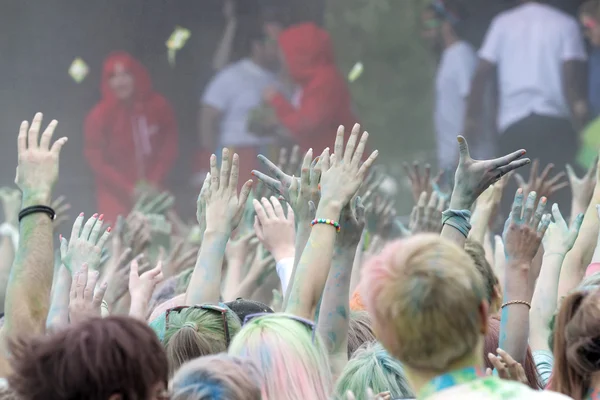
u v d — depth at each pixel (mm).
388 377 6191
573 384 5555
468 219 6957
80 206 32656
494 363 5672
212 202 7887
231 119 32812
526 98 29047
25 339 4824
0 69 34562
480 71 29734
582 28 29750
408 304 4531
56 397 4551
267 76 33062
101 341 4582
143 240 11539
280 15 33688
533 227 6820
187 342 6320
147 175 32844
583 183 10305
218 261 7688
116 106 32969
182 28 34625
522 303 6723
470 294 4539
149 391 4648
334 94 32562
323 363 5934
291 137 32562
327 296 6770
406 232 12039
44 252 6867
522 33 29125
